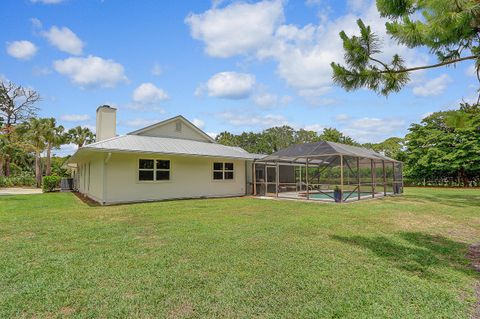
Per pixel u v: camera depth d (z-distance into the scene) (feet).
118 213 30.89
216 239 18.90
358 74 15.37
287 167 71.92
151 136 51.88
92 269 13.26
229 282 11.75
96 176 46.88
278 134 181.47
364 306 9.77
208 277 12.29
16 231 21.53
